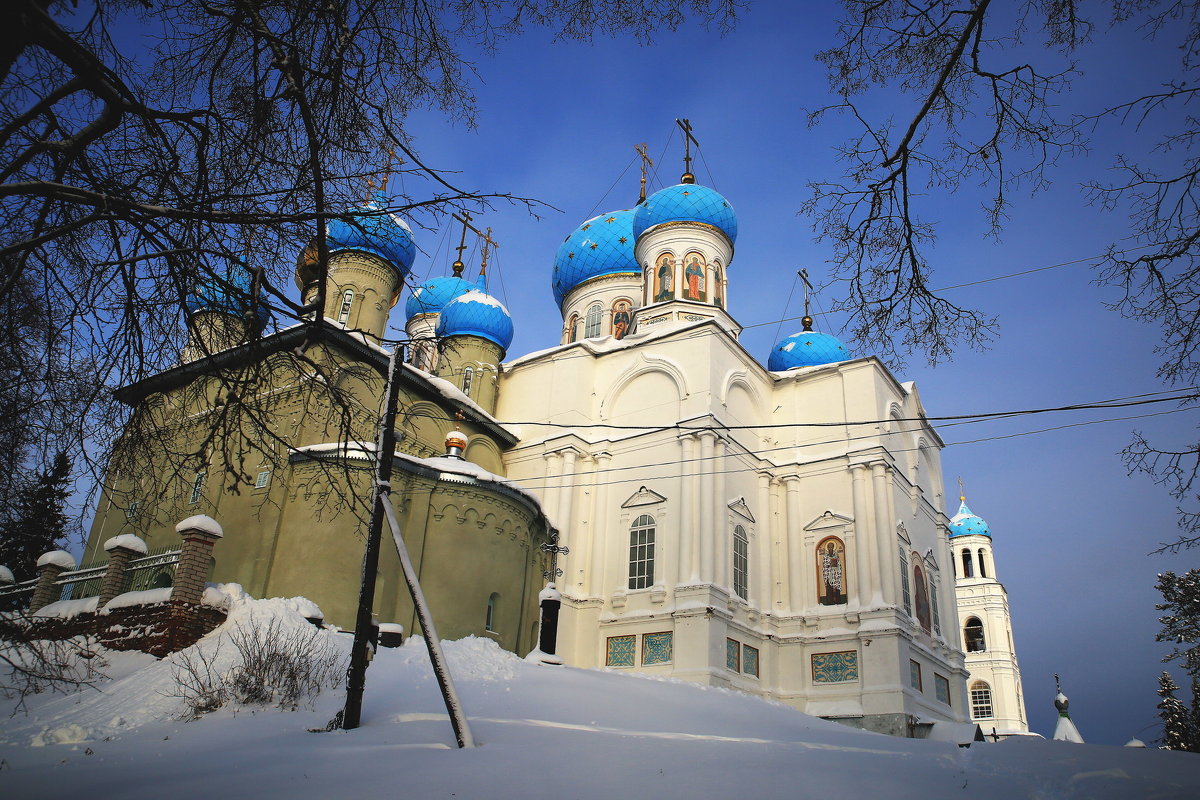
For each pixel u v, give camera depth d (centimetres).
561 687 1762
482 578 2584
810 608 3142
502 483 2703
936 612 3534
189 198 877
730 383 3309
